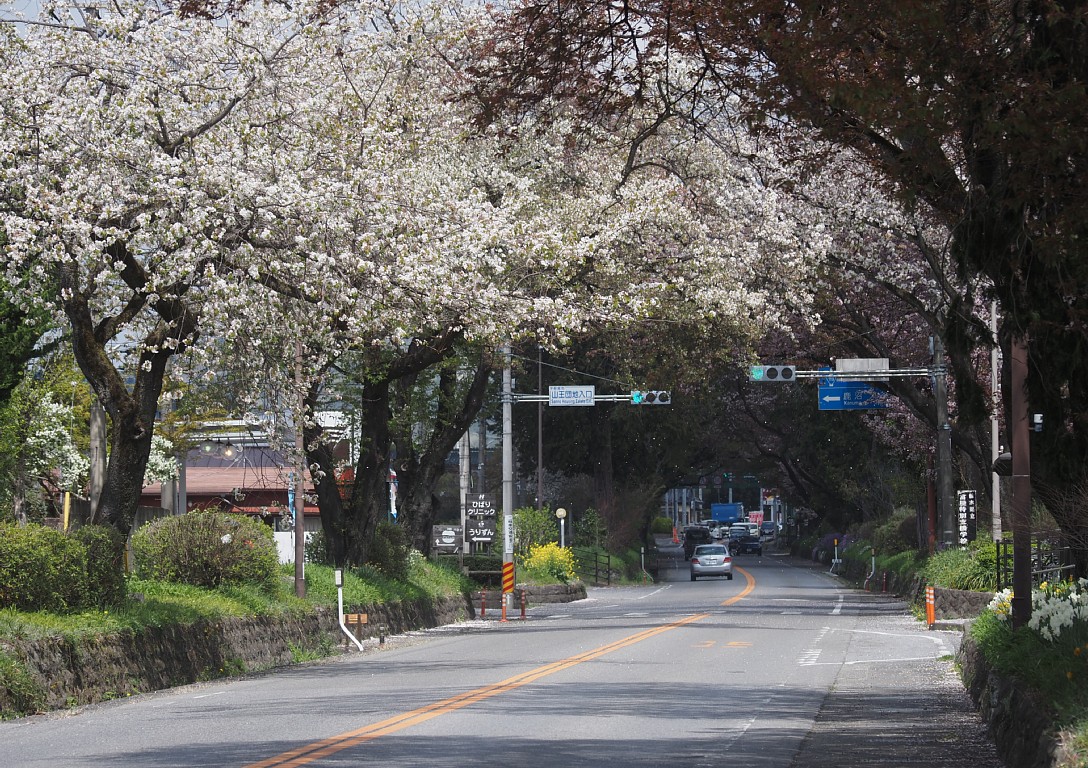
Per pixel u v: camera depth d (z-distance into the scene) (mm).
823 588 87438
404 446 59812
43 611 26703
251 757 15719
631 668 30438
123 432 30328
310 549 51125
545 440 106250
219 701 24750
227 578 37688
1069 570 29922
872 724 20406
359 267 27141
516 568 83688
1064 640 18172
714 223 50562
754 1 17500
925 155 18062
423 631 50938
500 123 25641
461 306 31359
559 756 16109
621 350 55688
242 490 46719
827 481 120938
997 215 17828
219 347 30531
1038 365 19953
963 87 16047
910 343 64250
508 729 18828
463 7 39250
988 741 18234
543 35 22312
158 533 37531
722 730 19281
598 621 54250
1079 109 15008
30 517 57781
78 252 26516
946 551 57438
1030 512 22469
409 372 46000
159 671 29000
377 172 29922
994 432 53906
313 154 30203
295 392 31578
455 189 35656
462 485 80688
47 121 27094
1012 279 18781
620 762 15742
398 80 36719
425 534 62344
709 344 55312
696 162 49312
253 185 27188
